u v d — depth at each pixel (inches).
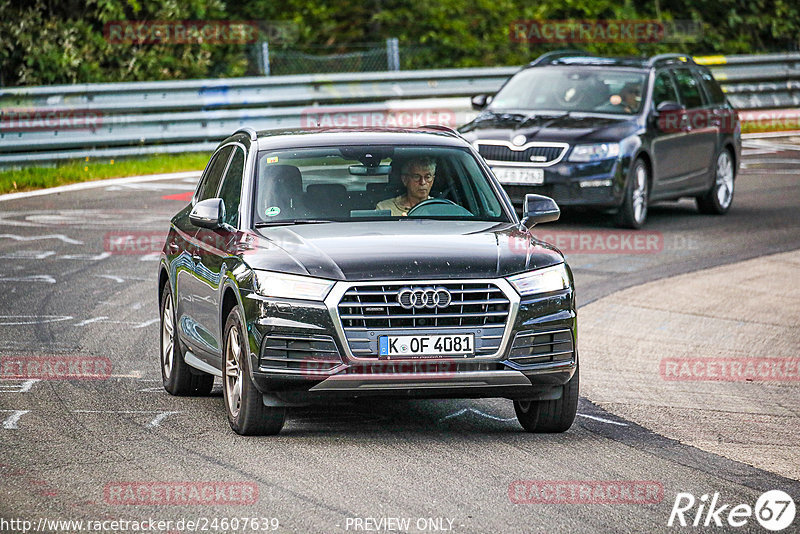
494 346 741.3
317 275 738.2
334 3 3331.7
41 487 656.4
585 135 1679.4
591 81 1817.2
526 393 764.0
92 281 1346.0
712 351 1088.8
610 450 756.0
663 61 1871.3
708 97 1904.5
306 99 2434.8
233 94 2338.8
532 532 587.8
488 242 782.5
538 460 724.7
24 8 2733.8
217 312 811.4
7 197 1897.1
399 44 3257.9
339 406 879.7
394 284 733.9
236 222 834.2
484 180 884.0
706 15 3742.6
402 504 629.3
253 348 745.0
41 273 1381.6
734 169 1916.8
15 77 2691.9
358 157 875.4
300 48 3201.3
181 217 976.9
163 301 965.2
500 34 3368.6
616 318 1214.3
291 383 735.7
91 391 911.0
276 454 729.0
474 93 2652.6
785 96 3021.7
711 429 824.3
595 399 913.5
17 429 788.6
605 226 1736.0
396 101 2564.0
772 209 1908.2
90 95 2181.3
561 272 773.3
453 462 715.4
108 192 1953.7
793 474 710.5
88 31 2753.4
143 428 796.0
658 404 900.6
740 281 1387.8
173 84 2260.1
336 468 697.6
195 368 884.6
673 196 1788.9
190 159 2255.2
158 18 2832.2
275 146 883.4
